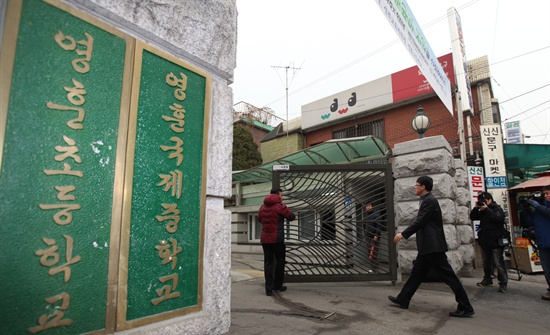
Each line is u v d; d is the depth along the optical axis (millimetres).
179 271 2512
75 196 1951
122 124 2221
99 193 2066
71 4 2059
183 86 2678
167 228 2453
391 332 3262
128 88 2277
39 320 1754
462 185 7754
